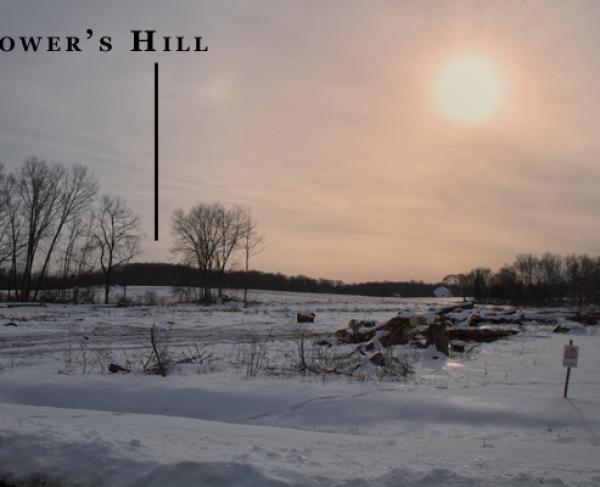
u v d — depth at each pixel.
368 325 24.66
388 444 7.44
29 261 52.88
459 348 18.31
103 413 9.45
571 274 101.19
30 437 6.25
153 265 97.38
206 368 14.20
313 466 5.54
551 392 10.89
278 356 16.55
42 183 52.69
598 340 23.72
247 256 65.62
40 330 25.28
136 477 5.26
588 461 6.57
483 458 6.38
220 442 6.77
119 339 22.31
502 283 84.94
